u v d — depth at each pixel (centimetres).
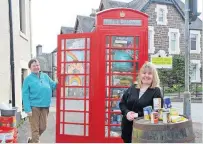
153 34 2889
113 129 656
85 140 663
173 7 2973
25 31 1302
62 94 689
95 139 657
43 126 674
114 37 649
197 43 3177
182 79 2889
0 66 932
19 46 1154
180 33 2984
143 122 395
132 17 648
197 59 3164
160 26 2920
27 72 1306
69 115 682
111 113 655
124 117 459
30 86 654
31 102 657
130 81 650
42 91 659
